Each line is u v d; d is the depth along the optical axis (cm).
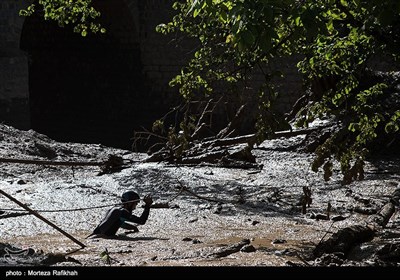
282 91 3956
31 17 4909
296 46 1224
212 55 1312
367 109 1252
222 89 3039
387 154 2192
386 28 1095
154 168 2061
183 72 1323
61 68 5066
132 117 4747
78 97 5000
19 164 2242
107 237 1338
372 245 1160
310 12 896
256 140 1169
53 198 1766
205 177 2012
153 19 4647
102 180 1983
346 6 1070
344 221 1508
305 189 1574
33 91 5194
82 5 1741
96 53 4916
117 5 4656
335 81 1700
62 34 5003
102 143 4878
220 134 2473
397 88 2298
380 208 1591
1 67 4322
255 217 1555
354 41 1124
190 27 1389
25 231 1413
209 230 1422
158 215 1577
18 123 4394
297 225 1475
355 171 1260
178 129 4466
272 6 870
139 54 4709
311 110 1290
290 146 2372
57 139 5081
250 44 866
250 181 1980
